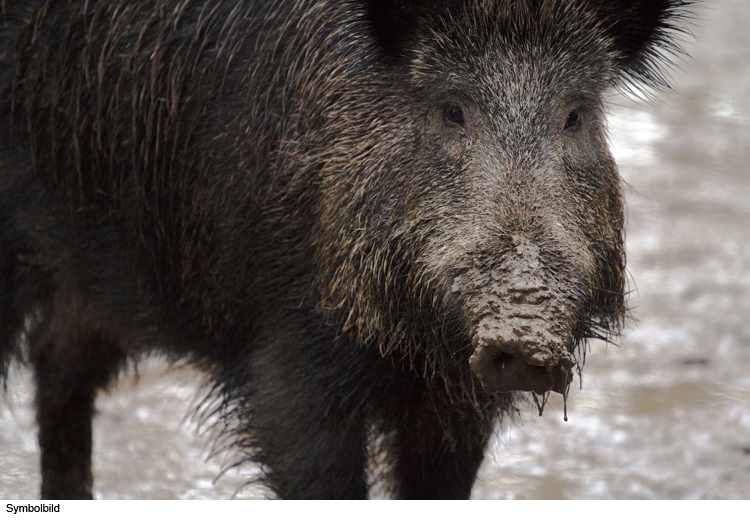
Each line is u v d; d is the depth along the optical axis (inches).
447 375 565.0
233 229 621.3
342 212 556.1
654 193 1341.0
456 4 525.7
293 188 584.4
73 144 667.4
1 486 801.6
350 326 573.0
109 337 739.4
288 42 596.7
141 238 664.4
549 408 895.7
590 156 526.9
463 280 481.4
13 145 685.3
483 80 511.8
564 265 467.2
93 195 670.5
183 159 641.0
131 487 793.6
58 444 781.3
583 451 829.2
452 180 514.6
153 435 873.5
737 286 1112.2
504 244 471.2
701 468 797.9
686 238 1221.1
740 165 1446.9
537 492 766.5
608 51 543.2
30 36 671.1
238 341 649.6
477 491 768.3
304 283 589.6
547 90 508.4
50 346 768.9
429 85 525.0
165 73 641.6
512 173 489.1
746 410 880.9
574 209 507.5
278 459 613.6
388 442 654.5
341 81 563.8
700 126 1595.7
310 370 594.2
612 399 907.4
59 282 708.7
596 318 552.1
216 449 845.8
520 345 446.3
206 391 919.7
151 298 676.7
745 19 2165.4
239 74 615.8
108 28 654.5
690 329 1025.5
